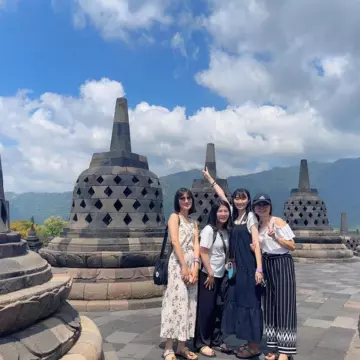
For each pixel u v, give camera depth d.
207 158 17.05
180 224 5.46
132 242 8.98
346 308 8.57
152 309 8.34
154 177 10.19
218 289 5.66
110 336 6.38
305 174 20.70
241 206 5.51
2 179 4.23
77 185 9.81
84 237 9.15
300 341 6.13
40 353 3.45
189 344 5.91
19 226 60.88
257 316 5.18
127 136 10.18
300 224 19.95
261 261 5.18
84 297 8.32
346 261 19.00
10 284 3.56
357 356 5.14
